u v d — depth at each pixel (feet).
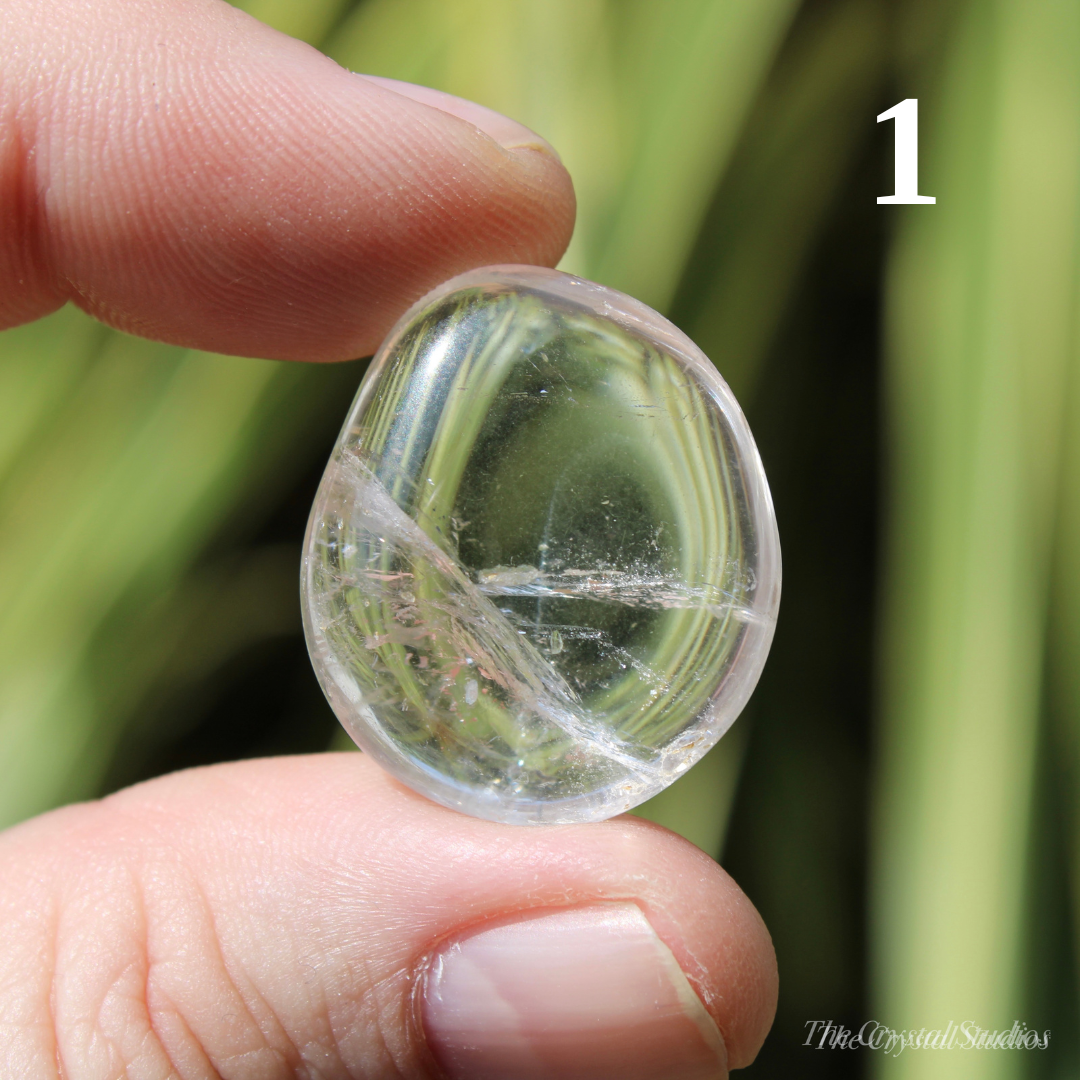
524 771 0.31
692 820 0.41
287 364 0.43
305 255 0.35
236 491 0.43
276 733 0.45
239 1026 0.31
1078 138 0.41
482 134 0.35
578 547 0.31
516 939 0.31
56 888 0.32
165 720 0.44
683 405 0.32
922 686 0.39
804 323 0.44
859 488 0.44
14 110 0.34
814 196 0.43
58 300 0.36
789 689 0.43
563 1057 0.31
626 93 0.42
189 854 0.32
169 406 0.43
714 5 0.42
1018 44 0.42
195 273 0.35
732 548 0.31
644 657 0.31
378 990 0.31
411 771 0.32
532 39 0.43
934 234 0.42
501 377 0.31
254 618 0.44
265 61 0.34
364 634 0.31
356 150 0.34
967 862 0.38
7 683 0.42
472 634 0.31
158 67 0.34
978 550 0.39
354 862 0.32
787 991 0.41
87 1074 0.31
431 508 0.31
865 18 0.43
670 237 0.41
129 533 0.43
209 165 0.34
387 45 0.44
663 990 0.31
